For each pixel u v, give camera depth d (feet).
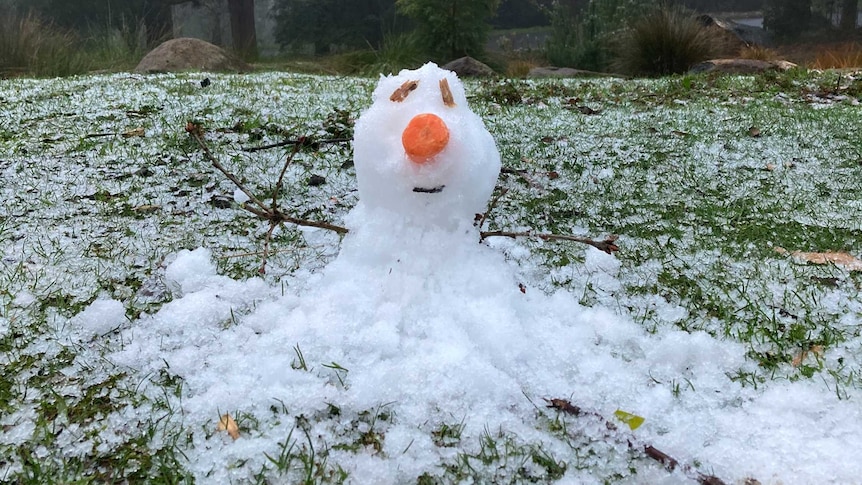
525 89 24.63
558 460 4.88
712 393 5.69
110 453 4.89
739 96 22.56
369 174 6.06
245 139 14.38
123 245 8.65
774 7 70.44
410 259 6.40
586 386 5.71
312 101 19.47
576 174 12.60
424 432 5.13
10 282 7.43
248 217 9.80
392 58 46.24
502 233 6.71
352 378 5.73
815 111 18.79
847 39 65.67
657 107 20.20
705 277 7.92
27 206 9.98
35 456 4.83
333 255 8.45
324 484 4.62
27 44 33.60
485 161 5.98
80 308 6.93
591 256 8.38
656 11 41.98
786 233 9.37
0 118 15.89
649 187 11.82
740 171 12.88
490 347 5.98
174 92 20.31
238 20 61.52
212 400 5.40
